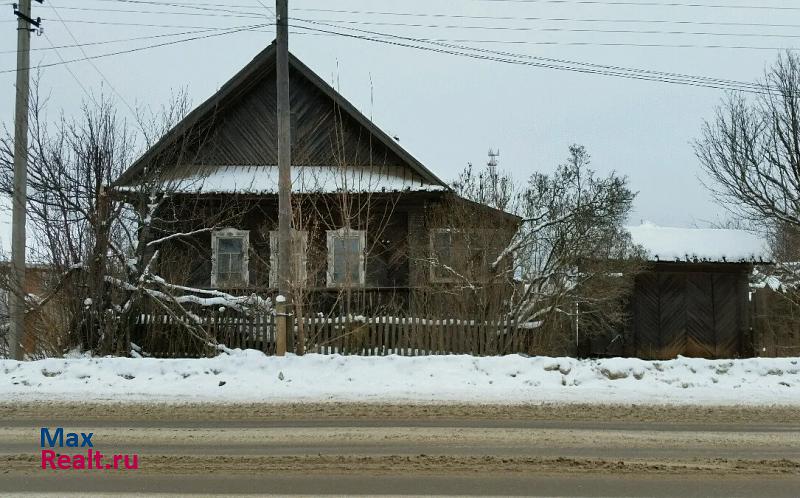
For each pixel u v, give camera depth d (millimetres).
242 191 17953
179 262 17422
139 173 16156
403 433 8219
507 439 7961
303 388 11094
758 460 7145
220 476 6484
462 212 16984
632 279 19875
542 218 17812
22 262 14297
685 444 7793
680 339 21281
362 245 18859
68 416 9188
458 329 15039
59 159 14484
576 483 6312
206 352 14492
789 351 20500
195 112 18391
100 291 14219
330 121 20156
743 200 21531
